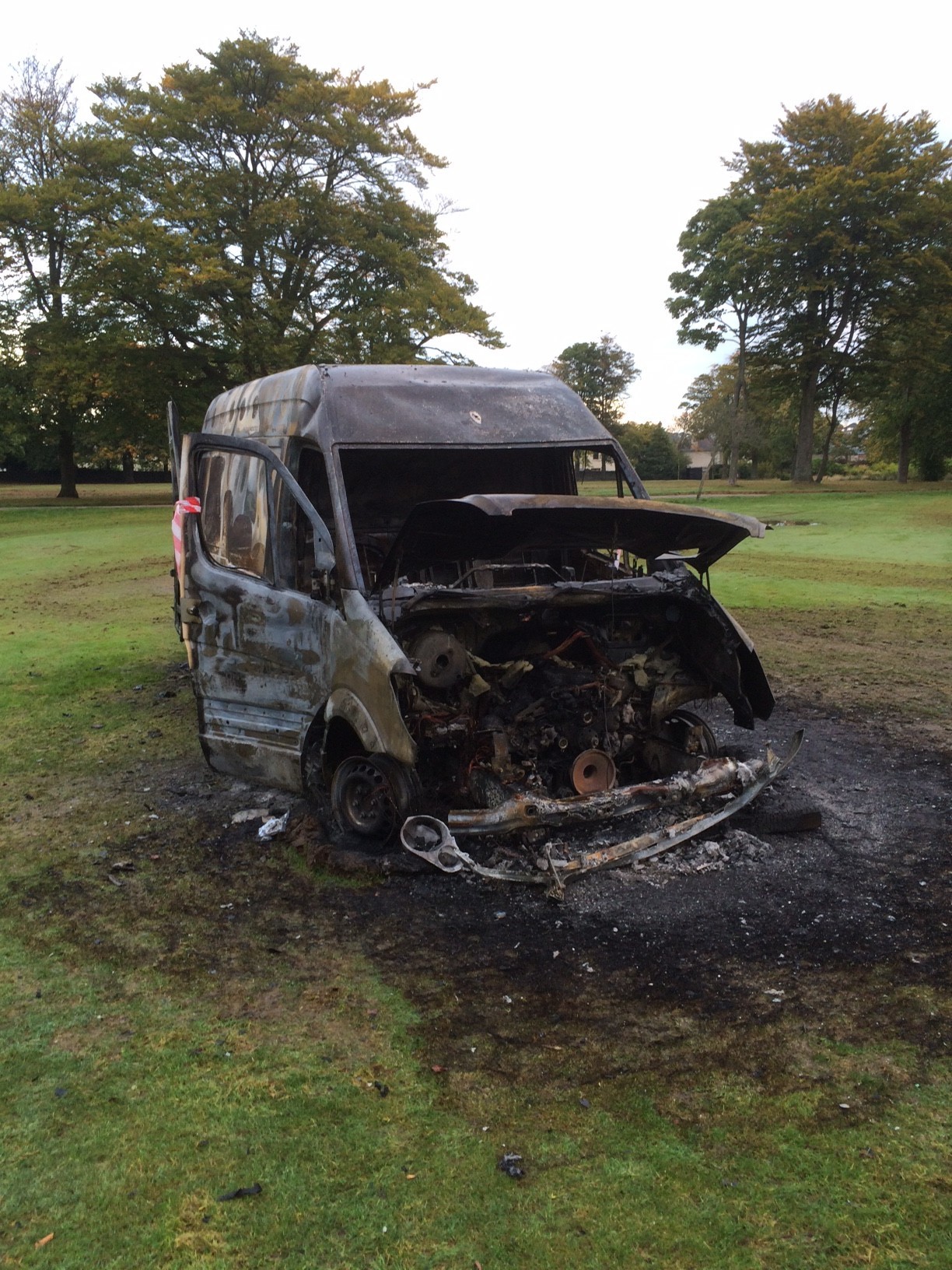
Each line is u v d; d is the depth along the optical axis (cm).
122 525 2984
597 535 554
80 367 3766
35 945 444
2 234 3859
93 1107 325
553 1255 260
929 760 700
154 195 3775
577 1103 325
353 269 4125
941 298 5281
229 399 735
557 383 676
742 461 9138
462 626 527
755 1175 289
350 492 668
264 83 3884
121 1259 261
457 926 455
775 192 5203
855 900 478
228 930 456
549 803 491
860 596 1481
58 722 839
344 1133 311
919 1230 266
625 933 446
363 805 541
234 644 612
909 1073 338
